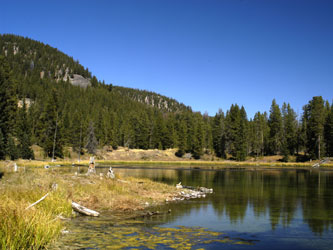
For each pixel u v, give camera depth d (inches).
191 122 5103.3
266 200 800.9
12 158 2160.4
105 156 3865.7
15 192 506.0
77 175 958.4
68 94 7126.0
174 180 1391.5
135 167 2578.7
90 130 3799.2
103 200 651.5
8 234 288.5
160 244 337.7
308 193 960.9
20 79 7598.4
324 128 3577.8
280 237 404.2
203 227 458.9
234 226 474.6
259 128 4333.2
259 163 3474.4
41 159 2667.3
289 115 4471.0
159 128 4717.0
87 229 408.8
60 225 393.1
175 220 512.1
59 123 2888.8
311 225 490.3
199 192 960.9
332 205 717.9
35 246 300.4
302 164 3171.8
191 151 4466.0
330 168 2689.5
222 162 3607.3
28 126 3378.4
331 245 362.6
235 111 4569.4
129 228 426.6
